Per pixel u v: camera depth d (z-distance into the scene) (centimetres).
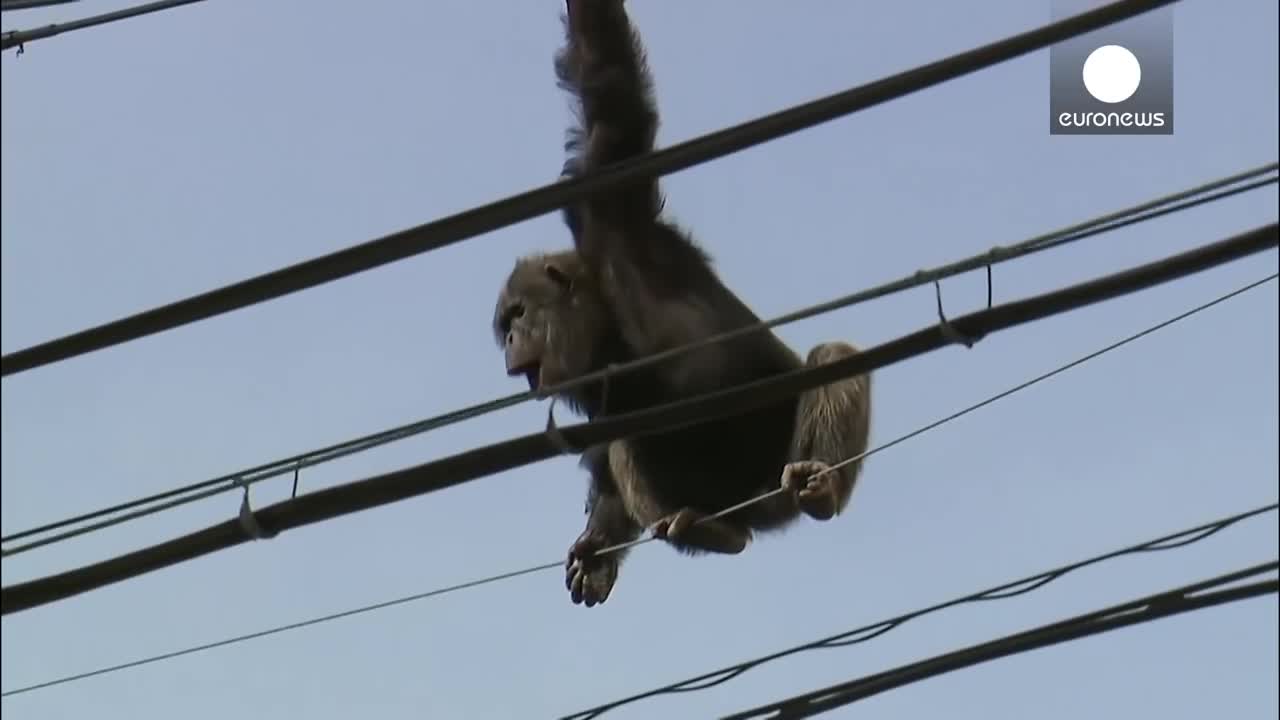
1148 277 1014
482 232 1110
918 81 1024
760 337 1661
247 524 1191
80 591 1211
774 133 1052
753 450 1628
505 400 1148
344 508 1181
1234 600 1037
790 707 1157
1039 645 1080
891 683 1123
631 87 1678
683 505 1645
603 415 1150
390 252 1128
